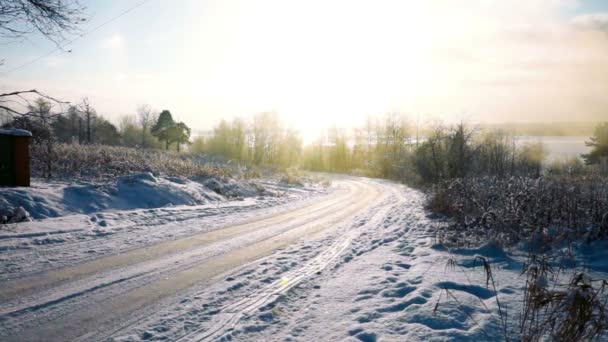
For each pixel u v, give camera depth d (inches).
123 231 370.0
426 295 199.5
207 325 171.2
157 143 2620.6
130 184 584.1
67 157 729.0
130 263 268.1
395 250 332.5
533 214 341.4
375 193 950.4
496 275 236.5
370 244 363.6
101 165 720.3
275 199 744.3
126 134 2645.2
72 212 448.5
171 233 377.7
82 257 276.5
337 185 1240.2
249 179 1045.8
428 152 1018.1
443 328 159.9
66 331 163.3
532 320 142.9
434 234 379.6
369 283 230.1
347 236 400.8
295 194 889.5
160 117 2362.2
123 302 197.2
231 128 2460.6
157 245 326.3
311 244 356.5
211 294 211.5
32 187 506.0
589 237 296.0
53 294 203.8
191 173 818.8
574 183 422.6
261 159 2364.7
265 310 189.5
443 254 302.7
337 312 184.9
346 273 258.2
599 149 1713.8
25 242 300.4
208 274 250.2
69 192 493.4
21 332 160.6
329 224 478.0
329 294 213.3
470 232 364.5
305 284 233.1
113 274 241.8
